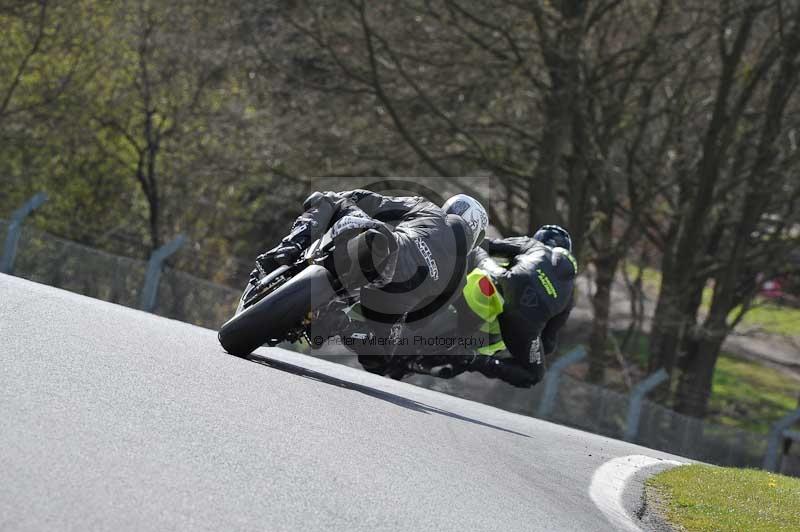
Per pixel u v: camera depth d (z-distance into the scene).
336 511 15.32
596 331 100.56
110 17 102.19
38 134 102.38
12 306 24.00
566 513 19.72
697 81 98.12
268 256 27.66
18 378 17.81
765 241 104.38
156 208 107.69
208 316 62.16
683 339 108.50
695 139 104.69
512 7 84.75
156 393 19.11
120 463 14.90
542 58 87.62
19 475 13.52
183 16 100.38
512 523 17.55
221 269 64.38
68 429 15.76
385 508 16.17
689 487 26.11
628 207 115.81
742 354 156.62
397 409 25.70
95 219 108.56
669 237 103.06
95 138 106.25
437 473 19.58
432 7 86.19
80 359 20.22
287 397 22.11
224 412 19.14
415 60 88.31
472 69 89.81
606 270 101.38
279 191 107.25
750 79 94.69
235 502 14.54
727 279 97.56
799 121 98.00
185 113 107.69
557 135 86.50
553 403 61.28
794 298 114.81
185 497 14.23
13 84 97.69
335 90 93.12
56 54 102.56
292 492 15.66
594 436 39.53
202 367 22.59
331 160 96.31
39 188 102.38
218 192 111.06
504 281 35.72
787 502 25.41
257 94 103.56
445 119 86.81
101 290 58.50
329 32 90.38
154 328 27.16
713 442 71.31
